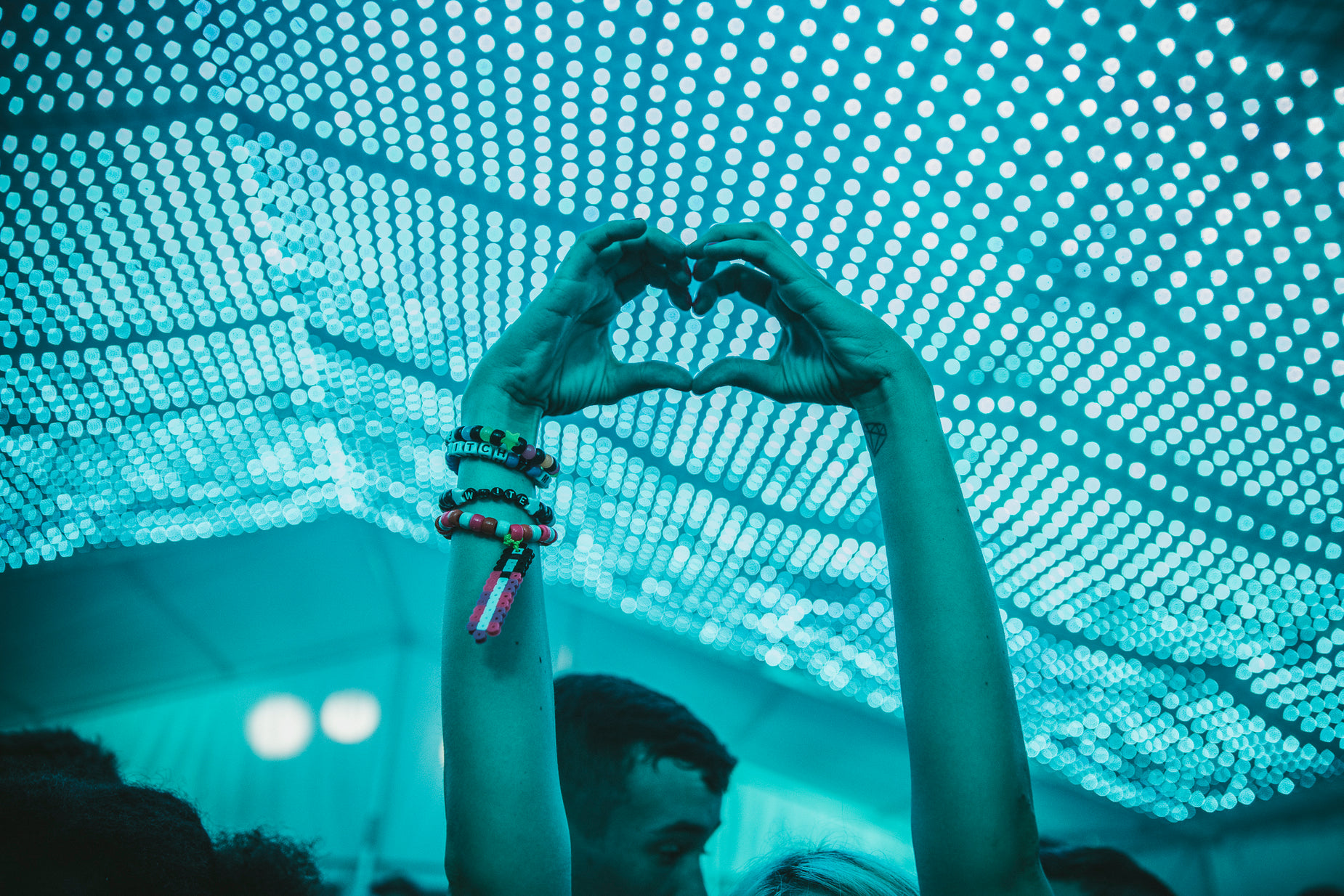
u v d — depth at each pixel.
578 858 0.87
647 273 0.69
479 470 0.61
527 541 0.57
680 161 1.22
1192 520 1.60
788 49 1.14
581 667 2.87
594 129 1.21
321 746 3.41
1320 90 1.15
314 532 2.62
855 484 1.67
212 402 1.70
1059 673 1.96
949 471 0.60
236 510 2.02
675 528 1.88
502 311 1.42
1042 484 1.57
